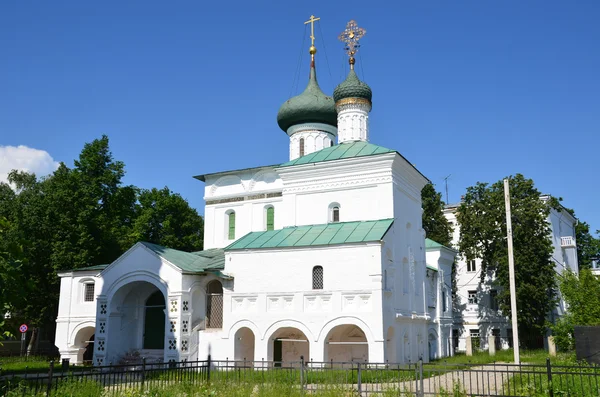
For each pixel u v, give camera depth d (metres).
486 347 58.09
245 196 44.09
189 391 19.58
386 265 32.03
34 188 56.41
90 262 46.81
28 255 45.12
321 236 33.47
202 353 33.94
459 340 59.69
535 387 18.98
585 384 20.45
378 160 34.91
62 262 45.19
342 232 33.44
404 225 36.53
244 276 33.78
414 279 37.09
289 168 37.16
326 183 36.47
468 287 60.69
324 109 45.41
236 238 43.78
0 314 10.71
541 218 50.25
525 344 52.53
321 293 31.52
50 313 47.56
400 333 33.19
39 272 46.38
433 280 44.03
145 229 57.47
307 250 32.47
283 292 32.50
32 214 46.31
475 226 51.53
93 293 41.81
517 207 50.84
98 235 48.59
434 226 58.78
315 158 37.84
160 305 37.38
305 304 31.84
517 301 48.94
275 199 42.84
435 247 46.97
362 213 35.16
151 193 62.47
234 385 21.06
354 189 35.66
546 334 52.62
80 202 48.16
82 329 41.53
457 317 60.25
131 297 38.16
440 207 59.78
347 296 30.91
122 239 52.81
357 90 41.81
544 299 48.84
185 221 62.69
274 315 32.38
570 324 34.25
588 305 33.69
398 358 32.34
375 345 29.70
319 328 31.09
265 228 42.97
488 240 52.69
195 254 38.38
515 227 50.03
